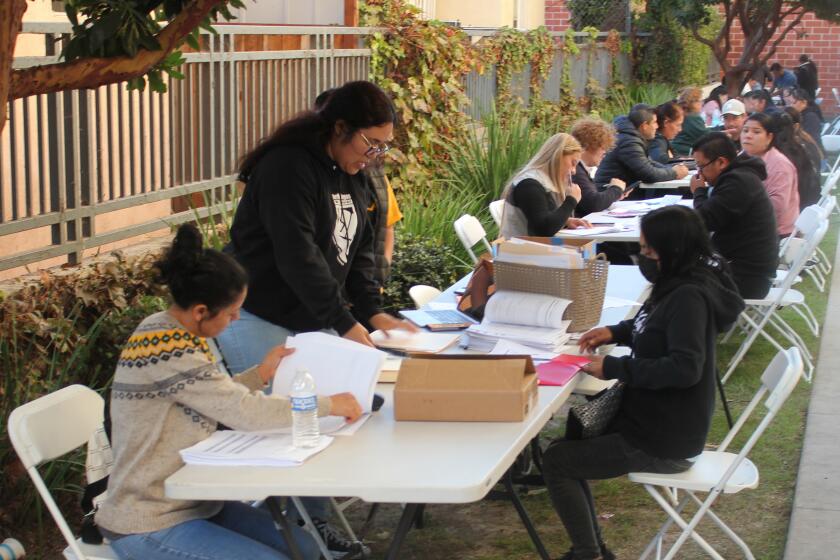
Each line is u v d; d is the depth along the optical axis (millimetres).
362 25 9727
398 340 4230
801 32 19828
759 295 6691
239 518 3291
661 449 3756
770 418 3643
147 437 3020
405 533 3129
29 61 5148
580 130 8047
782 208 8109
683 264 3736
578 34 17094
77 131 5590
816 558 4293
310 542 3291
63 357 5020
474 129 10820
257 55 7641
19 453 3207
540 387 3641
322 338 3479
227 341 3971
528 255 4402
